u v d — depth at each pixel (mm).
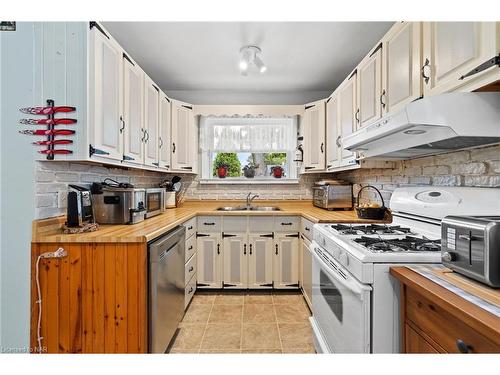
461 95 1009
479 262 792
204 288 2707
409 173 1856
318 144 2879
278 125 3441
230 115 3240
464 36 999
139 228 1599
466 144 1252
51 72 1370
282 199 3354
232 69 2689
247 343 1848
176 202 3094
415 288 853
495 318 625
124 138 1782
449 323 760
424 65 1237
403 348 988
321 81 2994
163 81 2988
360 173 2684
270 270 2693
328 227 1723
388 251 1099
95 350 1347
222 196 3359
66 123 1365
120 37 2109
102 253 1353
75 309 1348
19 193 1344
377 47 1701
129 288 1350
